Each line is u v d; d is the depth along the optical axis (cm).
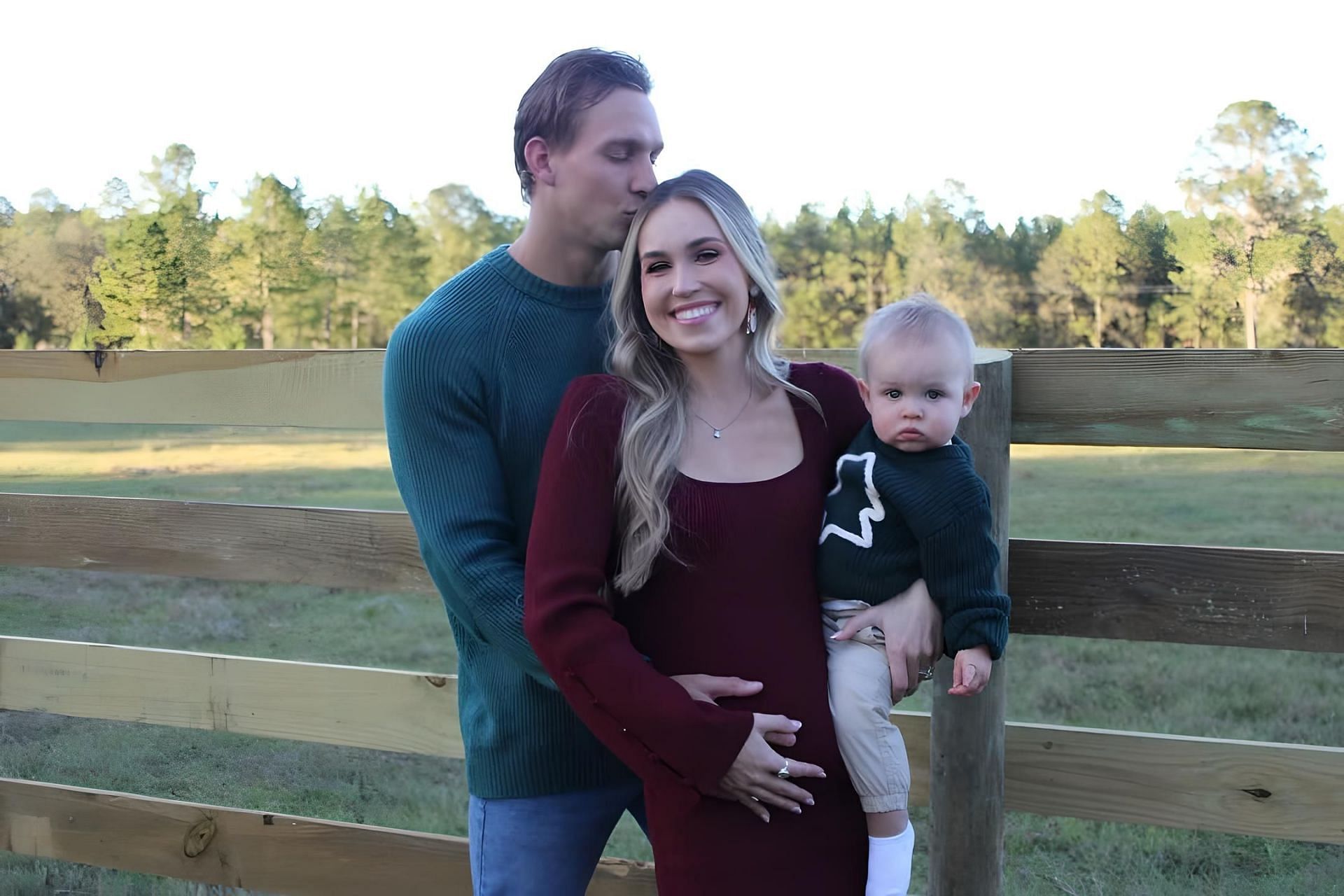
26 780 316
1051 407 216
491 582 166
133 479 1181
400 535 254
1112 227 3484
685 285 159
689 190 162
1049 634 218
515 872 184
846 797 159
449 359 172
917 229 3916
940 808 218
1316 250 3203
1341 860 297
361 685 259
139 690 276
